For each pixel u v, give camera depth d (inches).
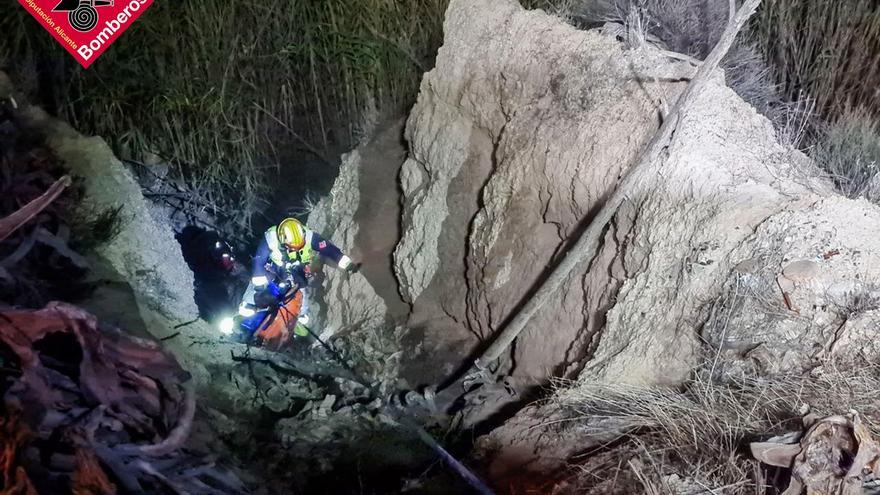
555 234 225.0
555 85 224.7
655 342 184.5
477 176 247.1
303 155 343.0
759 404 158.4
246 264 313.7
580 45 224.8
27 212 160.1
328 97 344.2
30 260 181.2
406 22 337.7
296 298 249.6
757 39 287.1
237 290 296.4
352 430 209.3
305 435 203.0
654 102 204.7
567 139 215.6
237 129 338.0
